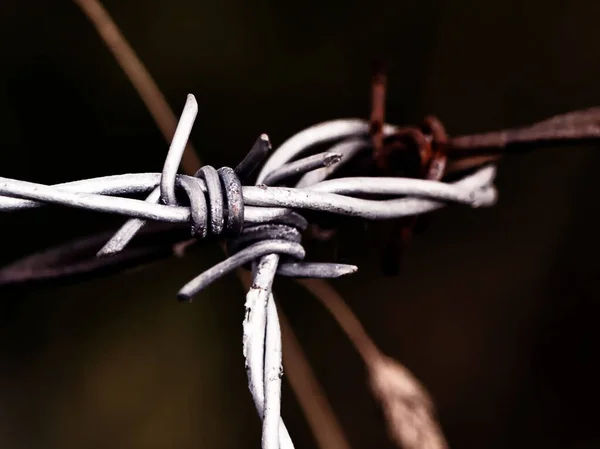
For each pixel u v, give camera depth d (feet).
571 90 1.44
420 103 1.48
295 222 0.68
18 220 1.45
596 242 1.52
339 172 0.79
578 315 1.57
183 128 0.65
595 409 1.58
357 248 1.49
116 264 0.74
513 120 1.47
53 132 1.41
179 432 1.59
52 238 1.46
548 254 1.57
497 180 1.57
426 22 1.46
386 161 0.78
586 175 1.50
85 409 1.58
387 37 1.46
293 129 1.48
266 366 0.66
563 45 1.43
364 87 1.47
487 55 1.46
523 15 1.44
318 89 1.47
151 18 1.41
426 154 0.77
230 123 1.46
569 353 1.59
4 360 1.56
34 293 1.58
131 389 1.59
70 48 1.39
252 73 1.46
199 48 1.43
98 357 1.59
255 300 0.66
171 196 0.65
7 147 1.39
